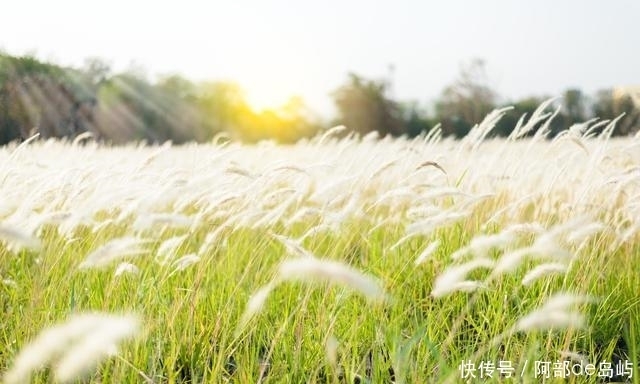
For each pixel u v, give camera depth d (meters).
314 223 4.28
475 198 3.21
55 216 2.90
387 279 3.33
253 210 3.48
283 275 1.20
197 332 3.10
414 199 3.30
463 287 2.19
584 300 2.98
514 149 4.54
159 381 2.62
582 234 2.63
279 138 33.78
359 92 39.75
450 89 35.38
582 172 4.43
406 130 39.91
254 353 2.74
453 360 2.71
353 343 2.91
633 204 3.57
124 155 6.83
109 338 0.99
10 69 25.25
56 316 2.86
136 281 3.40
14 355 2.63
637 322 3.14
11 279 3.72
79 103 28.56
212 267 3.80
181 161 6.15
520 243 3.74
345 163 4.91
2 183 3.99
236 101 35.84
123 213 3.32
